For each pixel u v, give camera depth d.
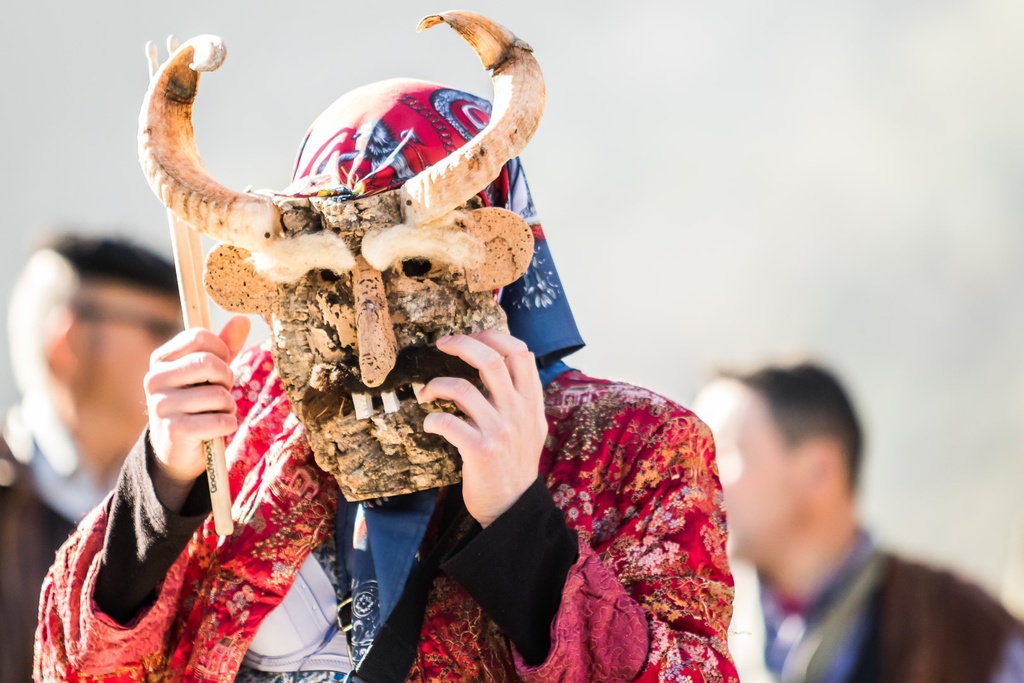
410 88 6.77
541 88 5.82
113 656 6.40
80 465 11.62
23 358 12.23
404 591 6.23
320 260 5.79
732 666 6.17
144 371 12.14
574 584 5.91
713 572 6.43
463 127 6.68
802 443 12.91
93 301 12.08
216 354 6.14
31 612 10.66
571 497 6.44
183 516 6.12
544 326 6.86
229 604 6.51
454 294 6.04
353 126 6.60
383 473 6.07
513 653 5.95
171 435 5.98
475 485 5.84
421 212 5.78
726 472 13.12
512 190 6.96
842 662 12.20
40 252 12.59
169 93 5.88
